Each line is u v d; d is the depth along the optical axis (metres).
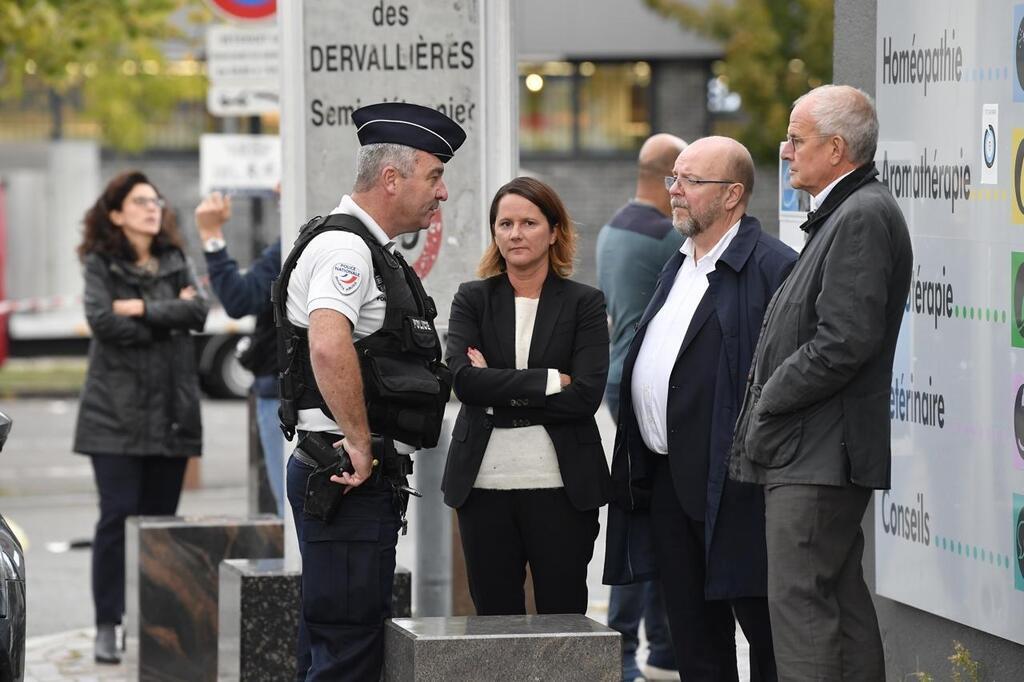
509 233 15.73
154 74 60.28
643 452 16.33
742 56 56.56
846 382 13.88
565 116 77.19
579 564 15.78
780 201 19.22
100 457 22.62
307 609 14.18
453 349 15.81
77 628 25.33
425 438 14.30
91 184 74.06
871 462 14.08
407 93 18.72
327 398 13.66
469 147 18.91
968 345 15.92
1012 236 15.19
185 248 23.72
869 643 14.50
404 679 13.49
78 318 66.31
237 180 33.38
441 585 20.67
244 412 57.94
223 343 61.97
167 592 20.34
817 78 56.28
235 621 17.30
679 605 16.22
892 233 13.91
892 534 17.47
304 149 18.53
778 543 14.25
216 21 52.00
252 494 24.94
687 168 15.81
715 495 15.52
